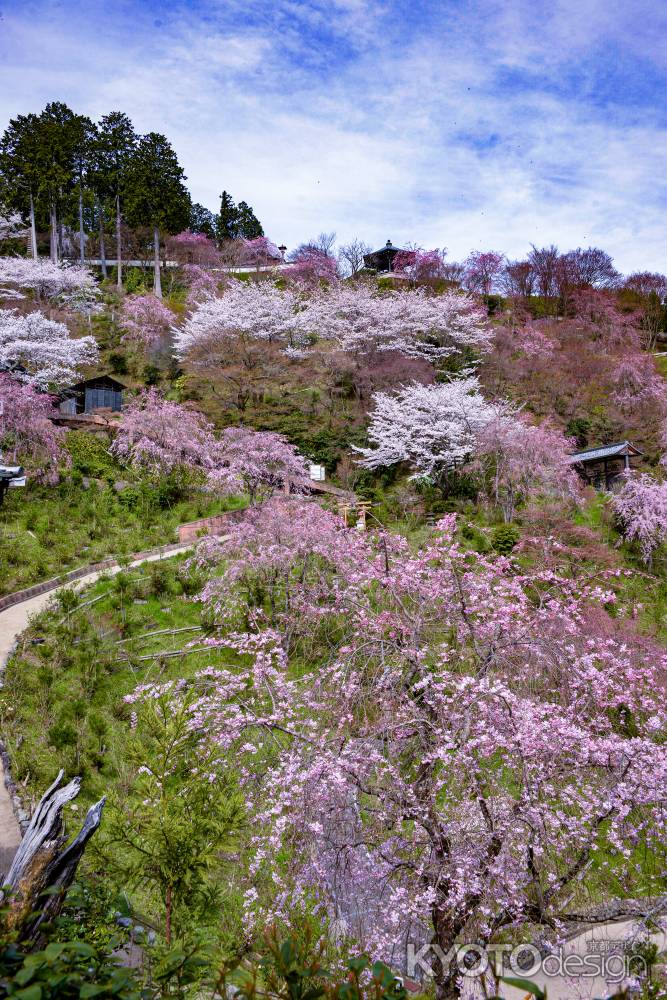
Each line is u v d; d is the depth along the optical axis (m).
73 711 12.84
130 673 15.02
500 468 27.50
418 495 28.95
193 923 5.78
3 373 30.03
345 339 38.62
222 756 8.59
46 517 23.98
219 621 17.27
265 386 37.53
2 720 12.62
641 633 17.00
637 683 11.77
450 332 39.97
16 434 26.84
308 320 41.03
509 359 40.94
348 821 7.92
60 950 2.43
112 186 58.28
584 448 35.62
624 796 7.84
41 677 13.93
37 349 34.22
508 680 9.89
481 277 56.59
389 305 39.88
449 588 11.25
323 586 15.97
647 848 9.83
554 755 8.22
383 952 7.34
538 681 10.34
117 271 57.88
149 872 5.25
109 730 12.74
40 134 54.81
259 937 6.95
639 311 54.12
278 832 7.78
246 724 8.79
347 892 8.02
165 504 27.66
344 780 7.75
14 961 2.54
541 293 59.28
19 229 56.75
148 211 56.69
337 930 7.83
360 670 9.84
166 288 60.00
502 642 9.41
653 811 8.54
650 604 20.27
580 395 38.47
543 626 11.14
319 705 9.70
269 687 10.41
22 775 11.02
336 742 8.52
